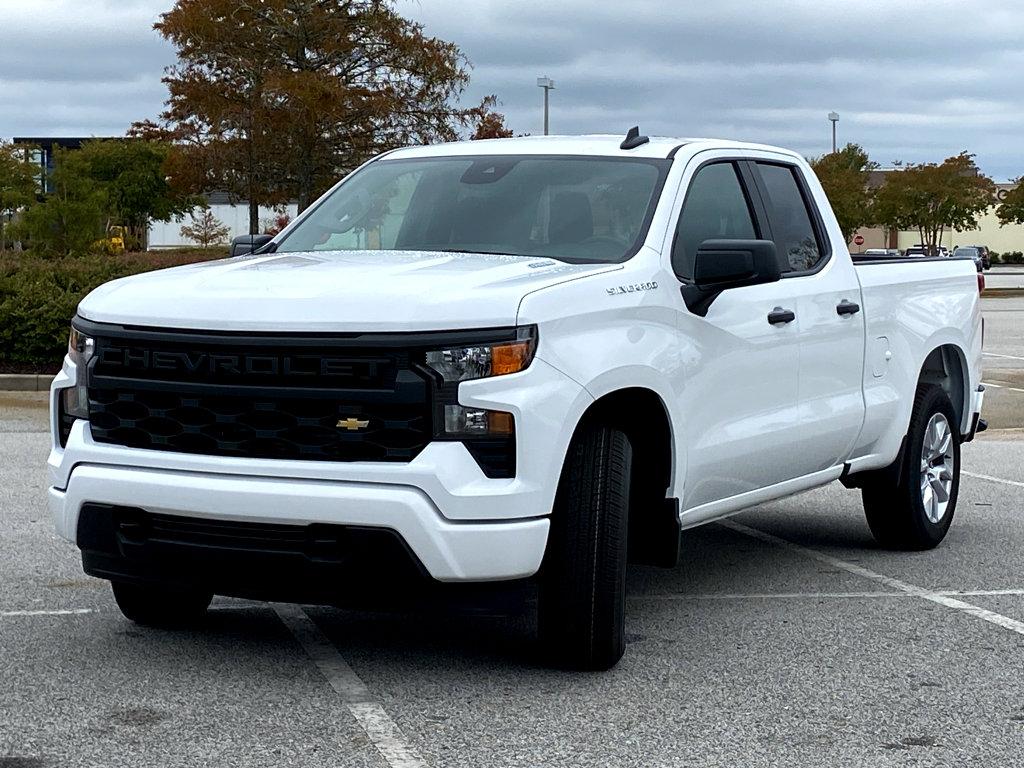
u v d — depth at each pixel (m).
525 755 4.61
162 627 6.19
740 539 8.66
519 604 5.19
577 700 5.20
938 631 6.35
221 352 5.14
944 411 8.31
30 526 8.50
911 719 5.06
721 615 6.62
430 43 35.94
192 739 4.70
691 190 6.51
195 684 5.32
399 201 6.75
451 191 6.66
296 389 5.05
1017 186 72.81
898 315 7.90
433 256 6.04
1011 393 18.20
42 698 5.13
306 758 4.54
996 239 100.62
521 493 5.06
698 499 6.26
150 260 20.89
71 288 18.33
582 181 6.46
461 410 5.02
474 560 5.02
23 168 68.44
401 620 6.39
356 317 5.02
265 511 5.02
